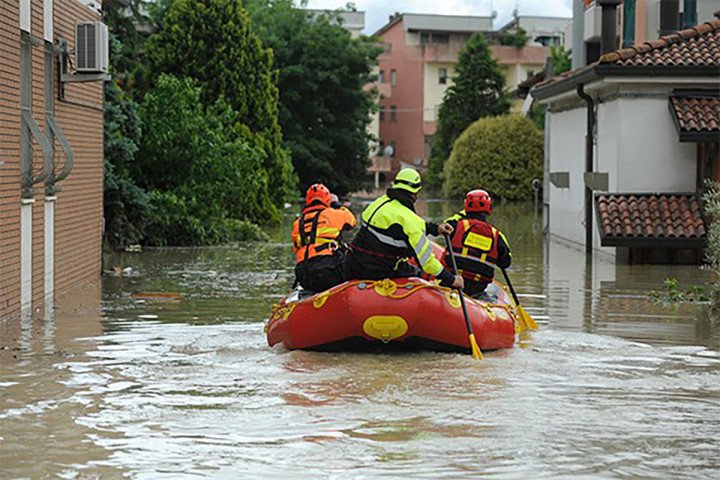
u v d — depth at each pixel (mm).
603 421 7770
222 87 33812
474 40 66812
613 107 21469
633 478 6414
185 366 9984
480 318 10695
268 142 35125
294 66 52594
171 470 6551
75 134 17141
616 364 10141
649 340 11727
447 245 11023
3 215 13125
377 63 56125
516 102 74000
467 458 6793
